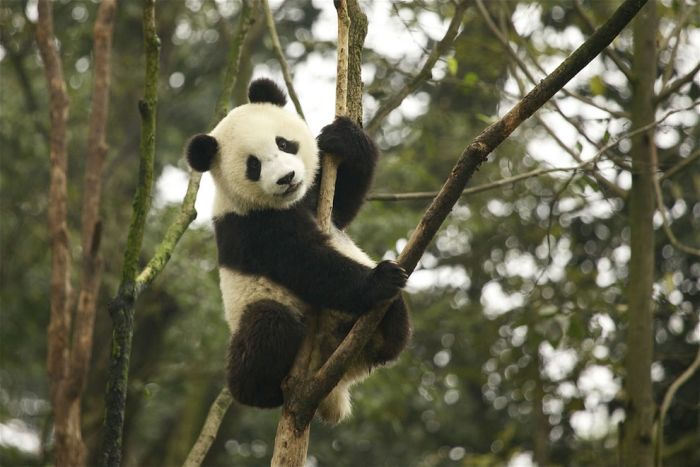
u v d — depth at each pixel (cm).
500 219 1647
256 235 839
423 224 662
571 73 620
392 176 1661
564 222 1535
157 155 1975
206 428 888
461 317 1681
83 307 1082
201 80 2059
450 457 1891
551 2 1382
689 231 1471
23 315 1928
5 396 2253
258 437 2097
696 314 1402
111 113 2027
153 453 2170
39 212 1919
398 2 1198
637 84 1095
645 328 1078
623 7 601
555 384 1435
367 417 1658
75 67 1970
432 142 1403
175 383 1936
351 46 821
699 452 1405
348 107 829
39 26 1141
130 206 1903
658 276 1498
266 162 830
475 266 1758
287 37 1923
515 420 1777
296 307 827
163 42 1988
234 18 1980
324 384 680
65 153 1143
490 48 1209
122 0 1930
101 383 1825
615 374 1253
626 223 1498
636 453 1047
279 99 903
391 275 719
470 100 1702
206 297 1611
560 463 1630
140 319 1938
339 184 873
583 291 1314
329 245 811
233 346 813
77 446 1082
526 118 631
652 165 1047
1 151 1894
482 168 1608
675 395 1444
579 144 1033
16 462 1848
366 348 820
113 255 1809
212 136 867
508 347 1580
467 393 1941
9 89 1923
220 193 879
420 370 1591
